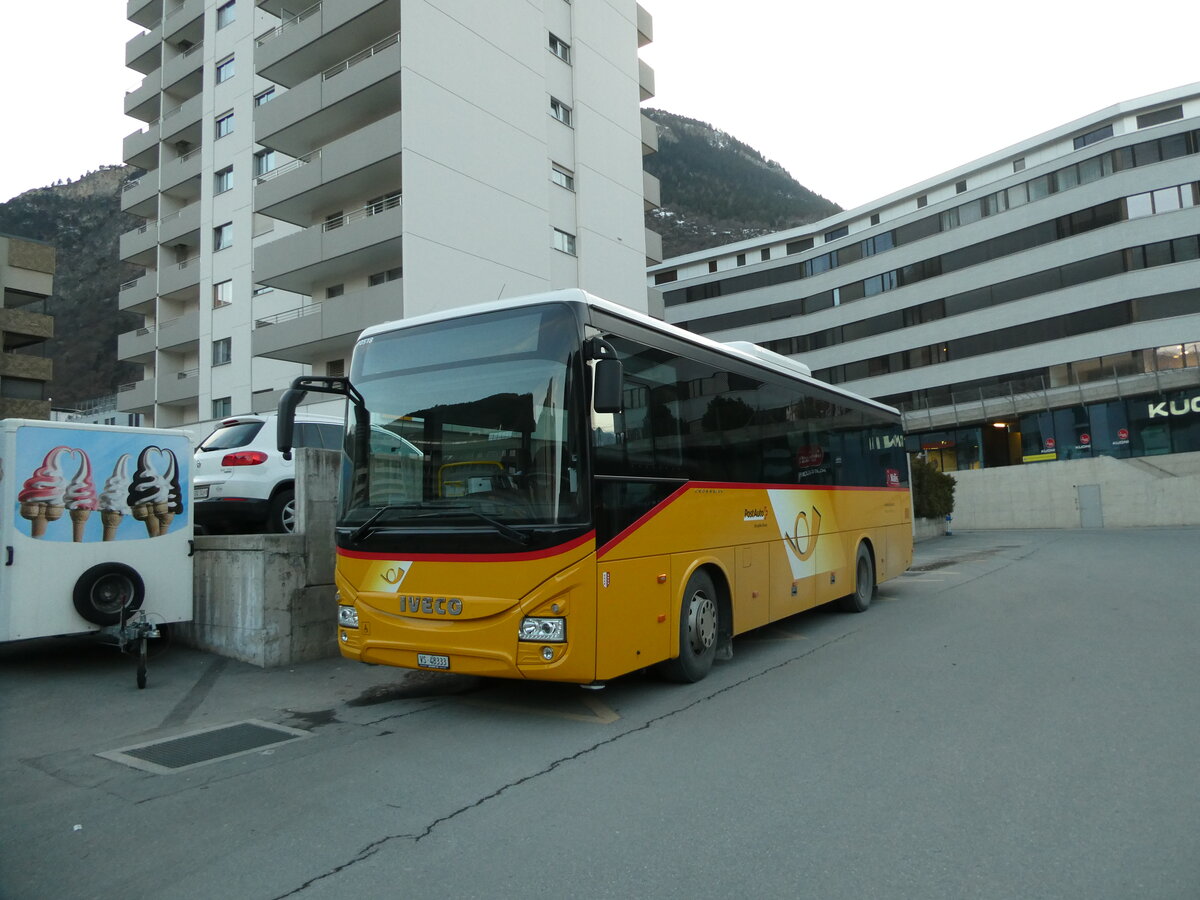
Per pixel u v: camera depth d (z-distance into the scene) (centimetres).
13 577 715
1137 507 3359
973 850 350
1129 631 861
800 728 546
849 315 5356
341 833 391
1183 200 3891
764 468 835
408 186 2272
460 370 602
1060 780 430
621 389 539
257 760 511
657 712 598
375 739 553
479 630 549
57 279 14975
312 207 2697
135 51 4103
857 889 318
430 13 2392
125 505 790
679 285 6178
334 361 2661
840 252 5453
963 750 487
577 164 2958
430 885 332
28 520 730
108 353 11881
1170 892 308
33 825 414
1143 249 3966
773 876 331
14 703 662
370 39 2544
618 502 582
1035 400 4275
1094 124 4356
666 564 639
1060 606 1070
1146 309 3947
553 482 549
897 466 1301
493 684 708
